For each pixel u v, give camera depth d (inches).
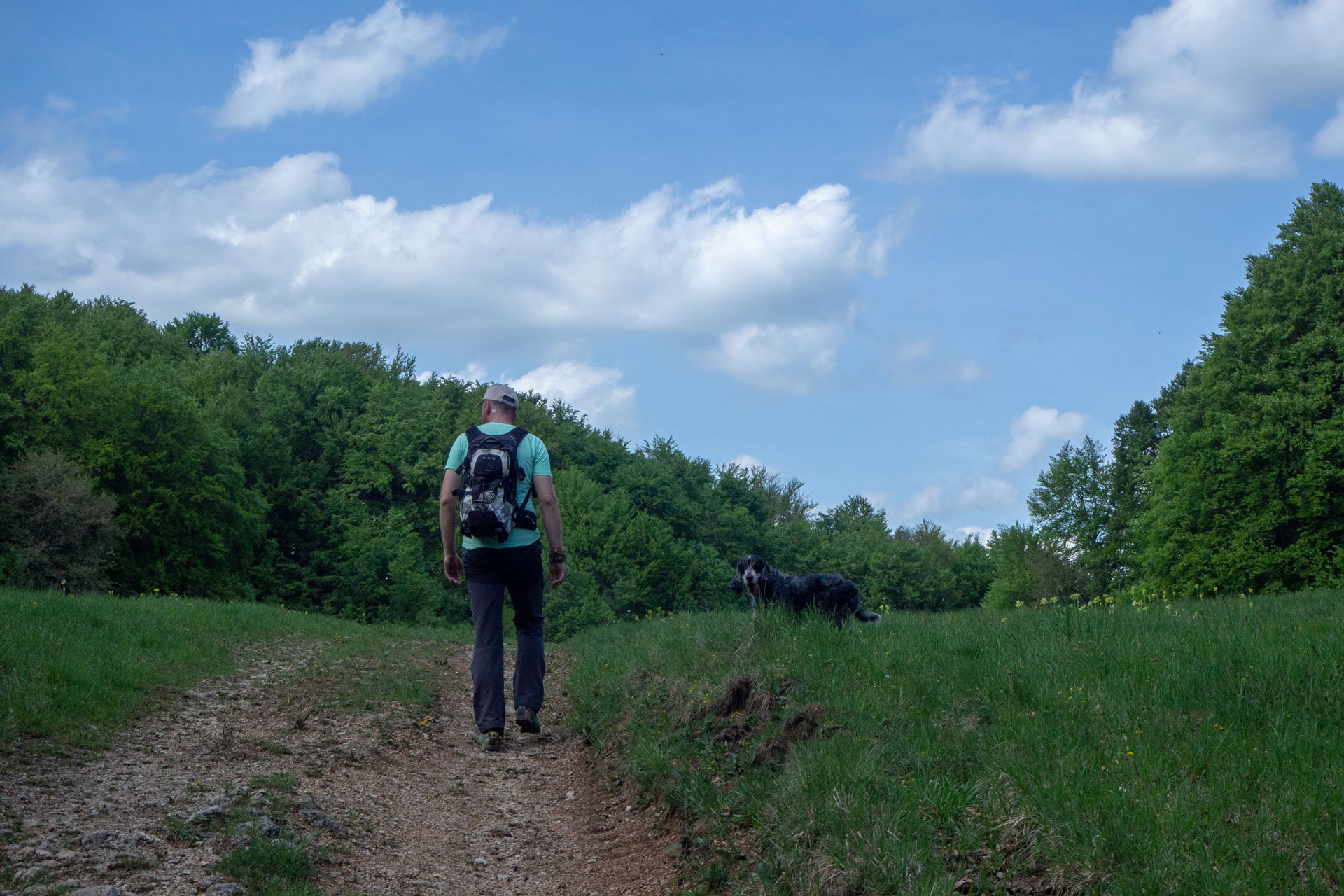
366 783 215.5
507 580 263.0
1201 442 1109.7
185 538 1526.8
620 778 224.1
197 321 2743.6
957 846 141.5
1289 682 198.4
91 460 1374.3
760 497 3280.0
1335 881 120.7
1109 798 142.5
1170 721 182.1
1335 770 148.5
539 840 194.9
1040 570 1914.4
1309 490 1019.3
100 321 2161.7
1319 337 1044.5
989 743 181.8
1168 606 349.4
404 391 2468.0
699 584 2267.5
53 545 1145.4
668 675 293.7
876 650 272.4
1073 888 127.0
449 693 354.9
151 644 352.2
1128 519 1812.3
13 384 1407.5
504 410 259.8
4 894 128.9
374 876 162.9
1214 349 1175.6
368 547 1924.2
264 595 1825.8
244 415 2020.2
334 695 302.8
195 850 154.7
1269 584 1042.7
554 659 482.0
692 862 163.0
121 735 227.5
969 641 285.3
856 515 4163.4
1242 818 136.9
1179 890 117.9
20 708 220.1
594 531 2098.9
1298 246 1135.0
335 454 2208.4
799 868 143.6
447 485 255.0
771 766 188.1
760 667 256.2
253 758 219.8
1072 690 210.2
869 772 164.7
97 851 148.2
